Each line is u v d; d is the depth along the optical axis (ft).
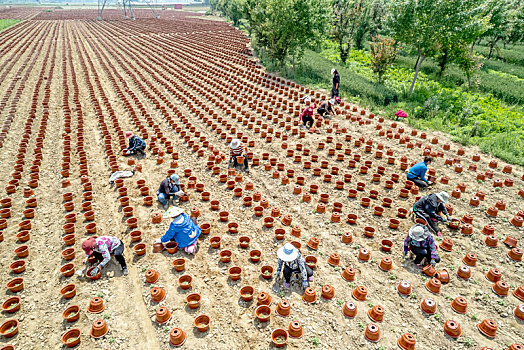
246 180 32.48
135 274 21.27
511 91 59.77
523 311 17.75
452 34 51.93
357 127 44.11
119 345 16.76
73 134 43.86
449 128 43.62
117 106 55.06
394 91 60.54
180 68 81.66
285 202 28.78
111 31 161.17
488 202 28.22
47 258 22.76
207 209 27.94
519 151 36.63
